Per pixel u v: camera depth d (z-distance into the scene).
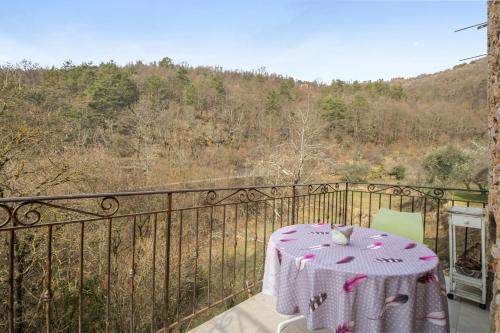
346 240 1.61
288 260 1.45
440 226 8.05
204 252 8.54
